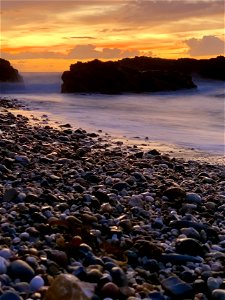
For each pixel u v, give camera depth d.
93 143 14.52
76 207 6.96
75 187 8.14
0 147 10.91
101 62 50.78
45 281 4.34
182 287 4.62
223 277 5.05
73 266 4.80
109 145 14.45
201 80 65.38
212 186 9.73
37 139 13.83
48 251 4.98
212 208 7.93
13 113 22.64
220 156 13.66
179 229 6.54
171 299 4.54
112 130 18.53
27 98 37.00
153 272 5.11
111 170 10.28
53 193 7.63
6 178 8.33
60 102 33.34
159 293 4.48
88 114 24.75
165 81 50.72
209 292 4.67
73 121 20.91
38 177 8.53
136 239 5.91
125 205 7.50
